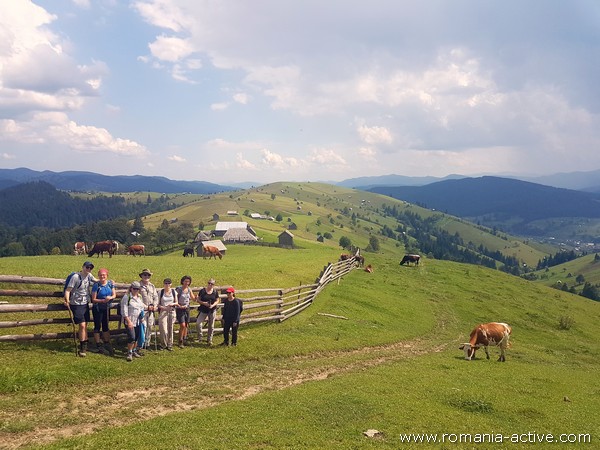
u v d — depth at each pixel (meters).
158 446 10.15
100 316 16.50
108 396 13.63
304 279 39.28
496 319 40.88
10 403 12.19
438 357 23.94
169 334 18.38
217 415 12.34
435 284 53.88
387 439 11.45
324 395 14.65
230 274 32.94
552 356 29.94
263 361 19.25
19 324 15.42
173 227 188.12
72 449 9.85
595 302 63.59
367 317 31.53
